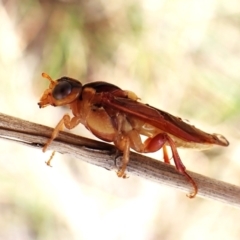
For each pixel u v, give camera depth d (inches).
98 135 5.0
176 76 7.5
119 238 7.3
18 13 7.8
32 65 7.7
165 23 7.5
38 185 7.3
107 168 5.0
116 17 7.6
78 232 7.3
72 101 5.0
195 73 7.5
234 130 7.3
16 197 7.3
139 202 7.4
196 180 5.1
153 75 7.5
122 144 5.0
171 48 7.5
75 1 7.8
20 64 7.6
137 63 7.5
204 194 5.1
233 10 7.5
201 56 7.5
